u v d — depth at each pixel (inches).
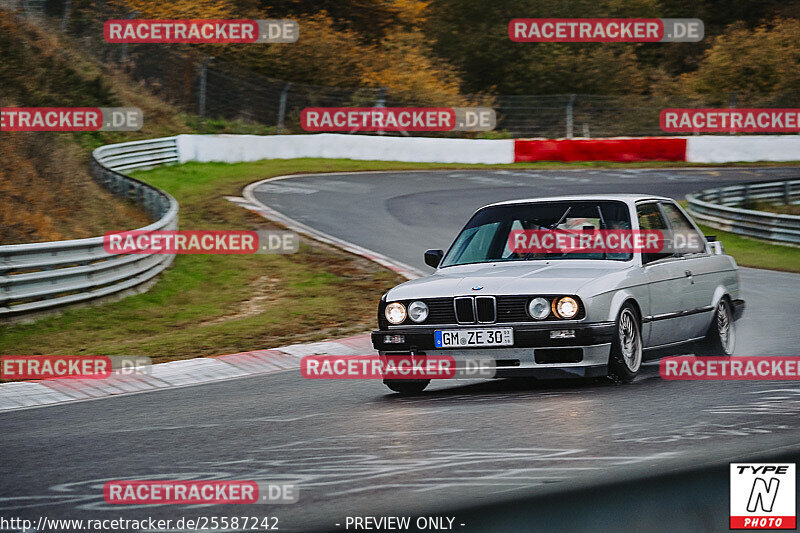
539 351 994.1
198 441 839.7
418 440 778.2
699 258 1230.9
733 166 5275.6
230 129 5300.2
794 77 6801.2
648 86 7180.1
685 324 1166.3
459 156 5093.5
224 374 1384.1
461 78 7032.5
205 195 3612.2
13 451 837.8
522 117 5890.8
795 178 4192.9
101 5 5777.6
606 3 7637.8
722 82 6953.7
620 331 1029.2
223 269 2454.5
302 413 982.4
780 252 3080.7
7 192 2551.7
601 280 1026.1
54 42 5187.0
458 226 3125.0
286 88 5629.9
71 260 1930.4
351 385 1207.6
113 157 3971.5
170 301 2128.4
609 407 898.7
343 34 6358.3
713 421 804.0
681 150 5295.3
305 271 2444.6
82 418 1032.8
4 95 4515.3
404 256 2632.9
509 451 708.7
